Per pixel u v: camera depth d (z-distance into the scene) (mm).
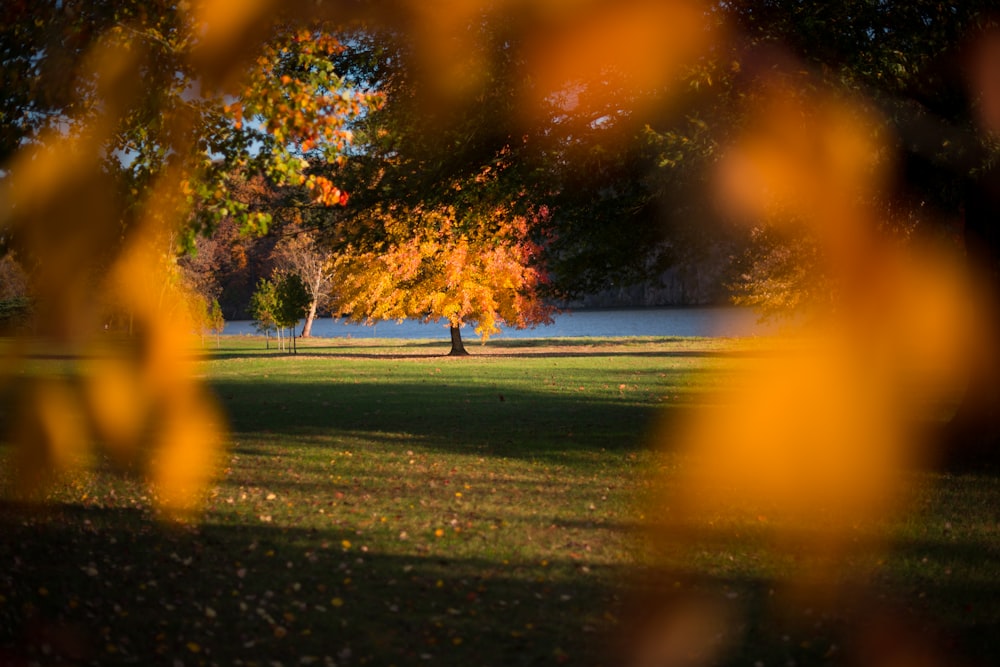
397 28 9945
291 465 11031
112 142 8055
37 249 8070
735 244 12766
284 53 8664
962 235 13008
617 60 9812
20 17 7457
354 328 85000
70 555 6770
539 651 5148
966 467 10625
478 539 7500
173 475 10281
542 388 20844
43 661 4688
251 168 7949
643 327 63812
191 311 46562
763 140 9578
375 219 13133
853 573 6691
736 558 7051
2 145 7801
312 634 5344
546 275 32344
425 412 16453
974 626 5590
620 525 8023
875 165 9594
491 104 10539
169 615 5555
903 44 9672
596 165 11258
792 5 9812
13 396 19734
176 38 7746
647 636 5418
